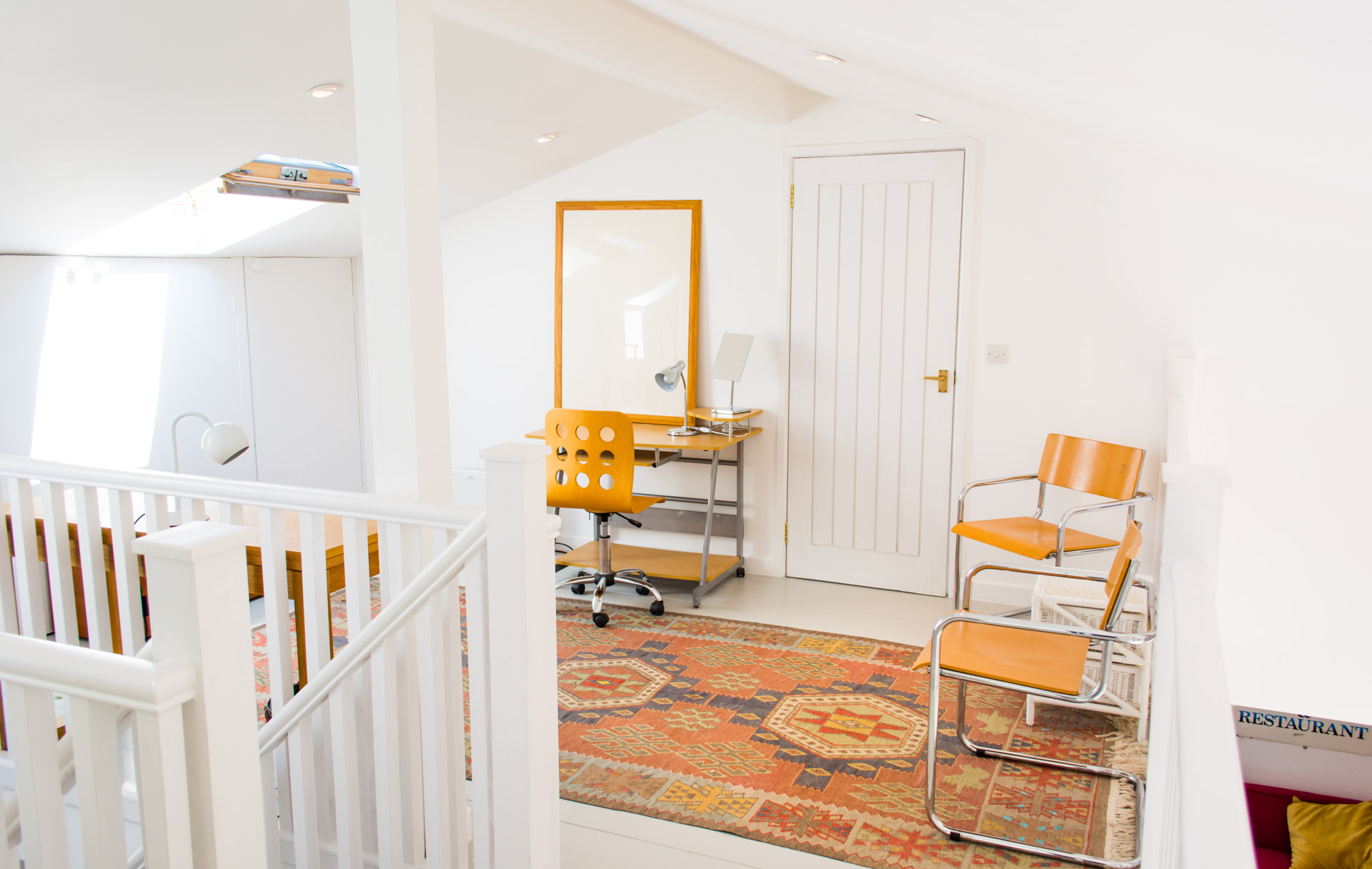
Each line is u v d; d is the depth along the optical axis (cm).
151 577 112
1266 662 390
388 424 235
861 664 364
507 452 181
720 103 393
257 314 480
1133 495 355
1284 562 381
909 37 181
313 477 519
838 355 456
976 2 124
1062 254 406
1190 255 383
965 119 337
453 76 339
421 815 215
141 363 433
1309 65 97
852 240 446
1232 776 86
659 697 333
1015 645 265
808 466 470
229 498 215
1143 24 103
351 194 428
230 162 347
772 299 465
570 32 303
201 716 112
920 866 234
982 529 385
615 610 430
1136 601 307
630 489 412
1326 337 365
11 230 351
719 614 425
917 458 448
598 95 392
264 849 122
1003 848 241
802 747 296
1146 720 299
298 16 255
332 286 517
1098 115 207
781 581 476
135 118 289
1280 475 378
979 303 425
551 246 504
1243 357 379
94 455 418
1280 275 369
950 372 435
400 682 209
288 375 499
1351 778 282
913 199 432
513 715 190
